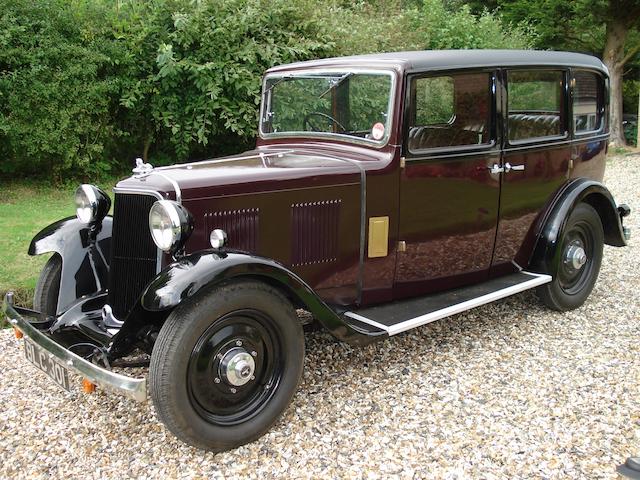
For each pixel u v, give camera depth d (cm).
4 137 775
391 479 270
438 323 446
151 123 892
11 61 739
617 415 319
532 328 435
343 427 311
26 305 459
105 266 367
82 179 862
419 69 352
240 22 815
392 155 354
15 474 277
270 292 292
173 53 812
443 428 309
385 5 1076
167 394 267
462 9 1239
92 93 787
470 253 406
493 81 389
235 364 285
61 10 775
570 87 444
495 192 405
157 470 278
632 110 1825
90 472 278
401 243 371
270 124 435
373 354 394
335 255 352
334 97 385
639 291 511
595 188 457
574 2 1348
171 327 270
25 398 341
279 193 327
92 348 315
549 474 272
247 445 296
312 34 873
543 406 328
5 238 586
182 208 288
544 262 438
